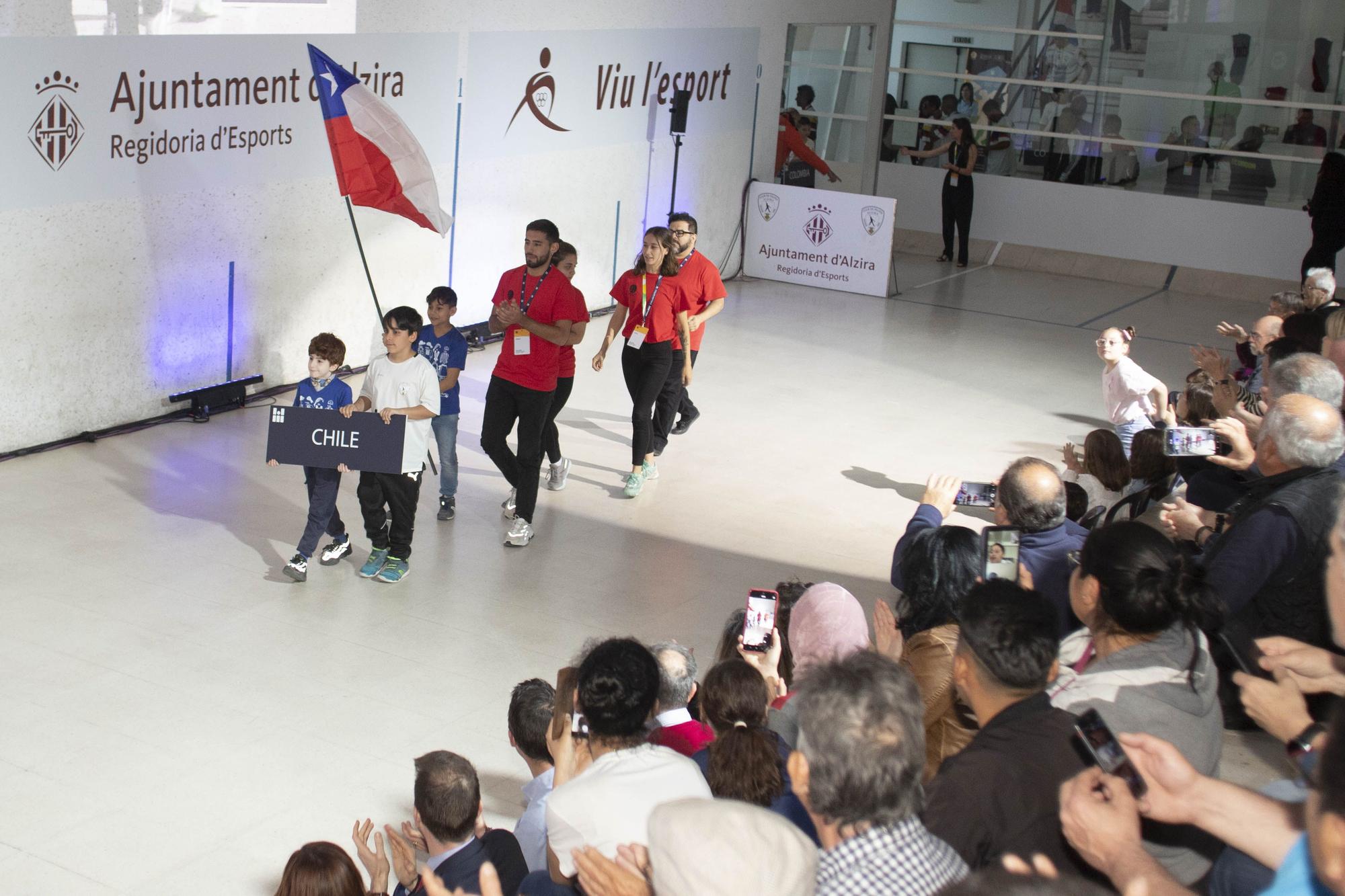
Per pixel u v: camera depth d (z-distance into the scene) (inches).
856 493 321.7
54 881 155.4
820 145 692.1
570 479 319.3
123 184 317.1
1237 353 331.0
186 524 271.0
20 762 179.5
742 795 112.3
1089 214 665.0
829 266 578.6
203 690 203.5
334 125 314.3
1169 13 634.2
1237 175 632.4
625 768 106.9
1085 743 84.3
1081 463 284.2
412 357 244.1
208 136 336.5
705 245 576.1
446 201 421.4
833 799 80.6
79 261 310.3
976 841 92.1
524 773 187.2
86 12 299.3
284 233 365.7
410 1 387.5
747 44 571.8
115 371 326.0
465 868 132.8
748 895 67.3
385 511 264.7
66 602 229.8
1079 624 156.9
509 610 242.8
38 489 284.2
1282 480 164.1
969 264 674.8
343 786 180.2
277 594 241.3
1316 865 59.7
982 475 339.6
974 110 688.4
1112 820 78.4
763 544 285.6
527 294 268.1
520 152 448.5
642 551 277.0
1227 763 178.7
